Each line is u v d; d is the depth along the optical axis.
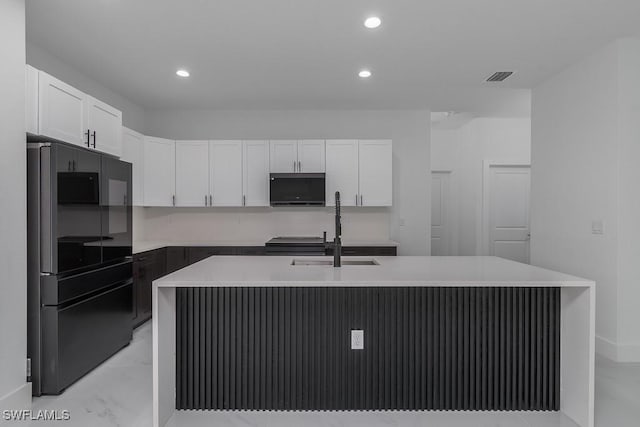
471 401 2.20
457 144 6.60
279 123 4.95
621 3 2.39
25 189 2.14
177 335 2.21
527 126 6.26
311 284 1.89
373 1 2.38
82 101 2.70
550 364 2.19
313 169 4.63
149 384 2.53
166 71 3.56
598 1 2.37
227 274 2.08
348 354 2.22
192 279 1.94
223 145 4.65
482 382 2.20
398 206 4.99
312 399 2.21
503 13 2.52
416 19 2.60
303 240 4.65
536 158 3.94
